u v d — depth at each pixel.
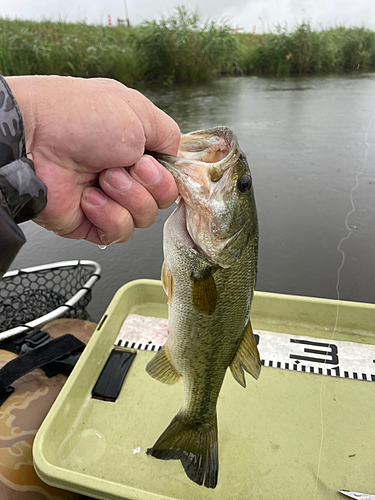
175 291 0.24
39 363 0.33
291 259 0.55
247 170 0.23
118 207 0.18
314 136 0.96
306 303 0.39
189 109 1.22
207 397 0.26
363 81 1.50
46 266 0.46
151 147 0.20
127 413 0.32
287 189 0.72
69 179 0.17
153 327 0.39
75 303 0.41
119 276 0.54
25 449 0.28
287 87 1.48
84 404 0.32
